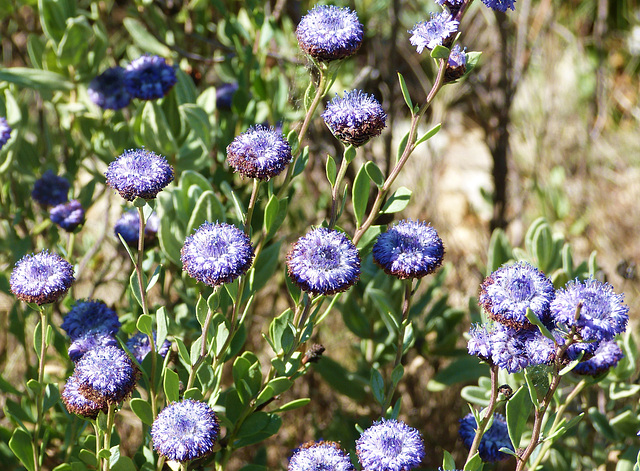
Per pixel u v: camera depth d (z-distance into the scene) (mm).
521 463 363
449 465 365
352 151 377
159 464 377
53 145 555
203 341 370
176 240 441
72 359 389
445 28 359
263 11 515
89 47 494
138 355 400
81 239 567
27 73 484
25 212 505
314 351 400
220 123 525
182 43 544
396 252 377
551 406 456
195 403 357
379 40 578
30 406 464
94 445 402
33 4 507
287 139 385
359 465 390
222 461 400
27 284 372
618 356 377
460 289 571
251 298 390
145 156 369
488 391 443
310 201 600
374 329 494
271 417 399
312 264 356
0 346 543
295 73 514
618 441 443
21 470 433
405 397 520
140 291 378
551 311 345
